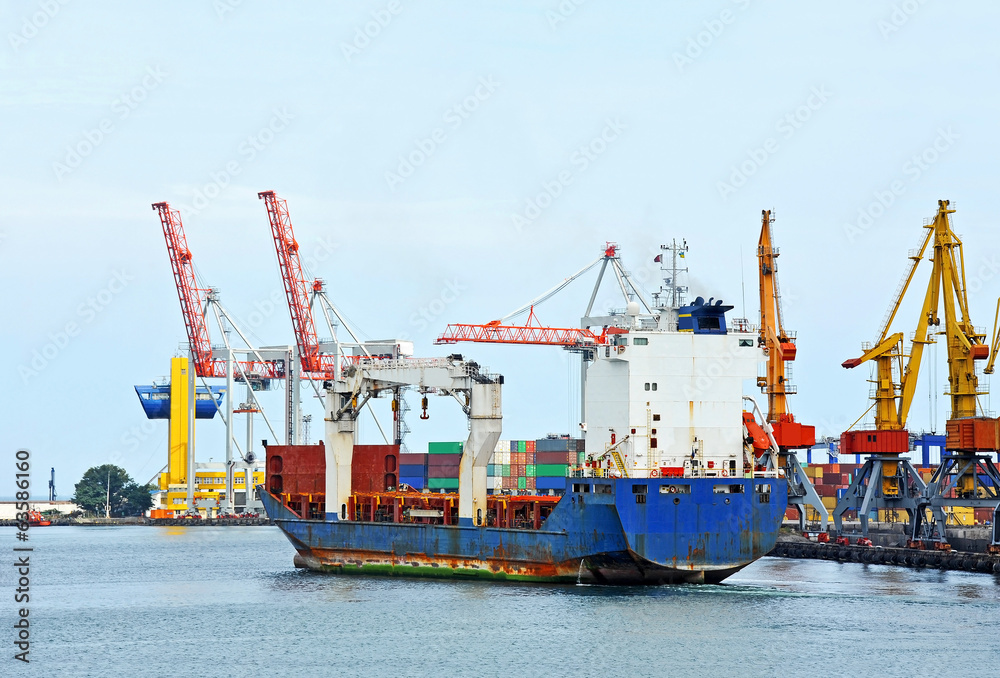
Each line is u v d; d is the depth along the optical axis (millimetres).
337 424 104812
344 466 104812
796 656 69375
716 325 89188
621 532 83375
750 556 85688
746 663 67938
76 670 69438
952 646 71875
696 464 87062
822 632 75188
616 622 77312
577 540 86000
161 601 94688
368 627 78312
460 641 73500
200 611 88188
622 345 86875
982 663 68062
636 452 86250
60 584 110500
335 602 88125
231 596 95625
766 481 86562
